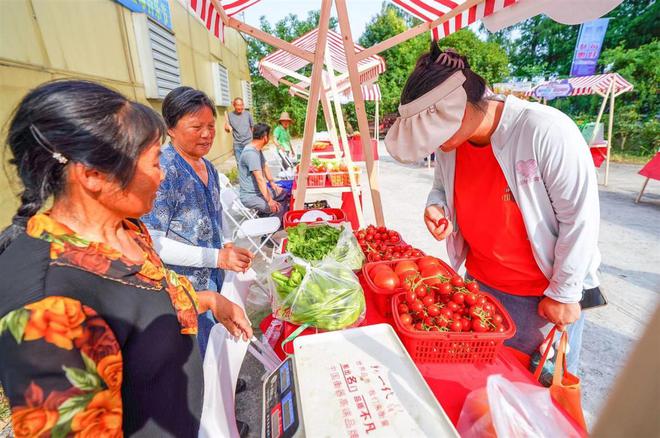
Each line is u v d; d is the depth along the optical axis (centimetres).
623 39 1368
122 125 71
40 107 64
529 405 87
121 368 70
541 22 1780
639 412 30
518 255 149
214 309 134
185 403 89
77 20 411
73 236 72
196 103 171
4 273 63
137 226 104
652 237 476
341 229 208
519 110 130
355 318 134
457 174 162
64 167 70
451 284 130
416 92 121
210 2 165
